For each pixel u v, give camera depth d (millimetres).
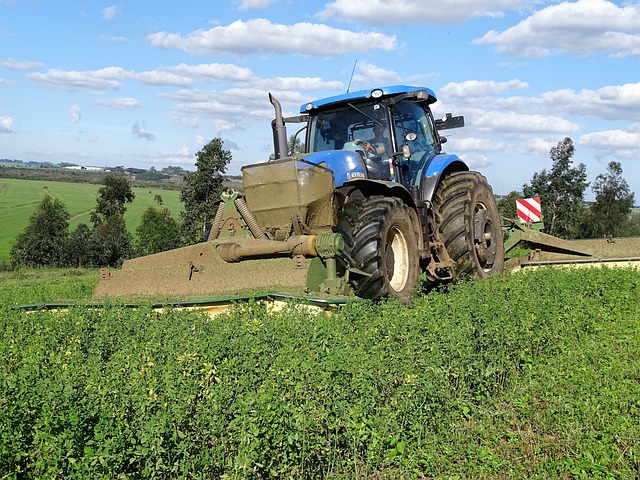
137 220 63094
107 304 7797
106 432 4008
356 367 5164
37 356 5664
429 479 4492
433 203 10203
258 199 8617
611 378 5762
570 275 10352
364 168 9328
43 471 3938
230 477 4137
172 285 8266
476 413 5352
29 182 122312
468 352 5926
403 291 8477
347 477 4430
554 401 5363
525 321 7066
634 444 4617
